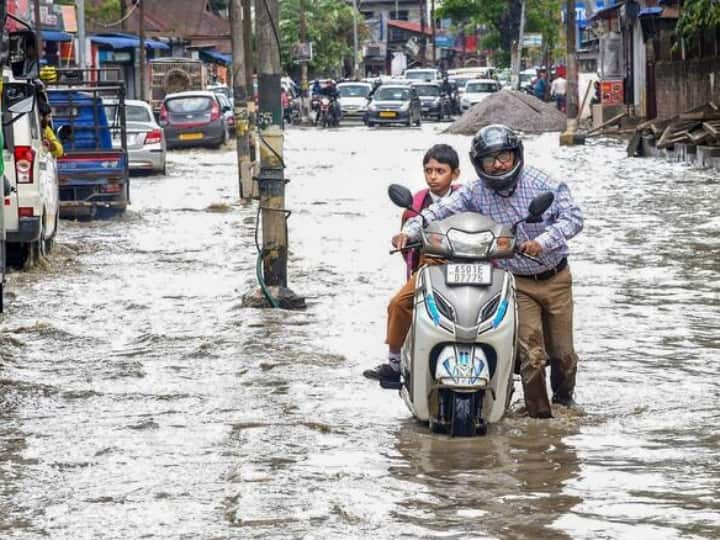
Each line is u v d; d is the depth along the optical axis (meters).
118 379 17.17
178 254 29.78
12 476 12.72
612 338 19.34
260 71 22.19
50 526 11.18
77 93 39.03
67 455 13.46
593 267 26.23
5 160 25.97
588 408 15.23
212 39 135.75
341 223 35.34
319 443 13.77
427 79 135.38
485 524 11.02
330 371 17.41
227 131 79.94
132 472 12.78
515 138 14.08
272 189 22.41
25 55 27.80
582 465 12.82
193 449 13.62
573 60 73.38
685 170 51.62
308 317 21.42
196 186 49.53
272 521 11.16
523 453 13.27
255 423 14.66
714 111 59.53
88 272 27.16
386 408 15.34
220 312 21.98
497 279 13.75
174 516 11.38
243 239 32.41
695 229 32.41
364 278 25.45
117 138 53.16
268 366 17.69
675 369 17.25
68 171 37.50
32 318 21.77
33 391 16.48
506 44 146.88
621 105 85.56
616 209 37.53
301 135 92.50
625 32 88.31
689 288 23.66
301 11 127.44
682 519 11.12
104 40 98.88
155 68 107.19
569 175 50.72
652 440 13.77
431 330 13.63
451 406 13.84
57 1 102.69
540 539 10.62
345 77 183.50
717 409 15.13
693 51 67.75
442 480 12.34
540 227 14.50
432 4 182.50
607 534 10.74
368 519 11.17
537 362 14.56
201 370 17.64
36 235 26.59
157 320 21.38
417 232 14.23
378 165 59.78
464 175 49.62
